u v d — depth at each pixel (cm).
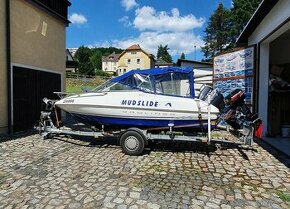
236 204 381
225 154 640
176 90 650
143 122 660
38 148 674
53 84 1079
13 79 845
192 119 636
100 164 551
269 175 499
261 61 866
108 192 413
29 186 434
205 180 470
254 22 873
